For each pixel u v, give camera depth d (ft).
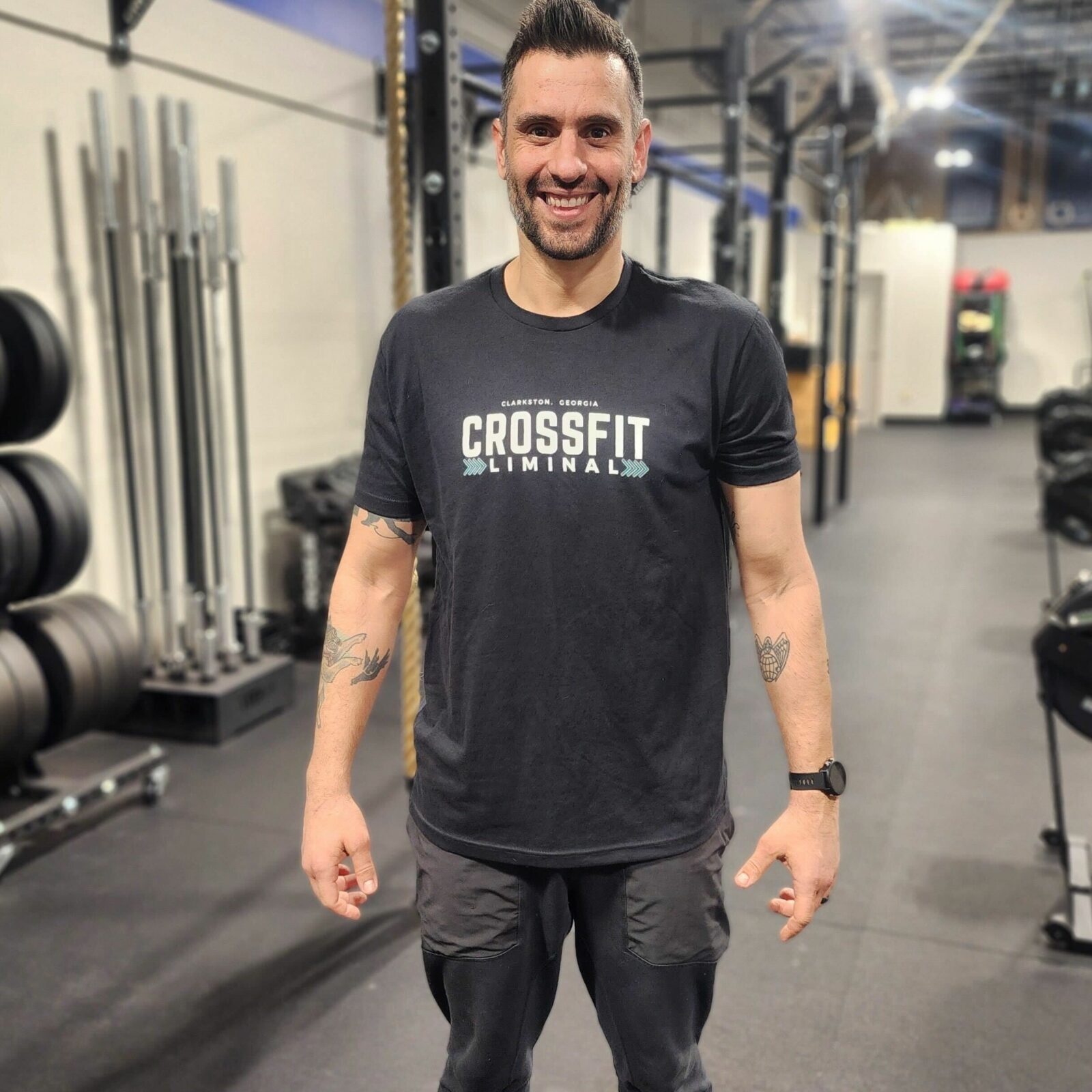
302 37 14.26
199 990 6.89
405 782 10.21
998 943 7.42
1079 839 8.16
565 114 3.32
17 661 8.60
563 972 7.19
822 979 6.99
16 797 9.18
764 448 3.65
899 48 35.63
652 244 30.01
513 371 3.57
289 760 10.75
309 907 7.94
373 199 16.38
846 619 15.99
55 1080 6.03
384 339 3.85
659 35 27.53
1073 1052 6.25
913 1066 6.13
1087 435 23.47
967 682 13.12
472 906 3.80
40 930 7.61
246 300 13.76
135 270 11.75
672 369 3.53
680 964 3.78
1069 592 7.77
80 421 11.19
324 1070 6.12
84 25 10.78
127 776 9.40
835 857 3.73
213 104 12.82
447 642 3.79
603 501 3.50
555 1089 5.99
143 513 12.07
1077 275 46.09
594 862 3.70
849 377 25.57
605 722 3.64
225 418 13.34
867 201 49.42
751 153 39.63
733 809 9.61
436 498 3.77
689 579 3.66
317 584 13.97
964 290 44.86
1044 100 43.27
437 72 7.16
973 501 26.55
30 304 9.00
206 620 11.65
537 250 3.49
